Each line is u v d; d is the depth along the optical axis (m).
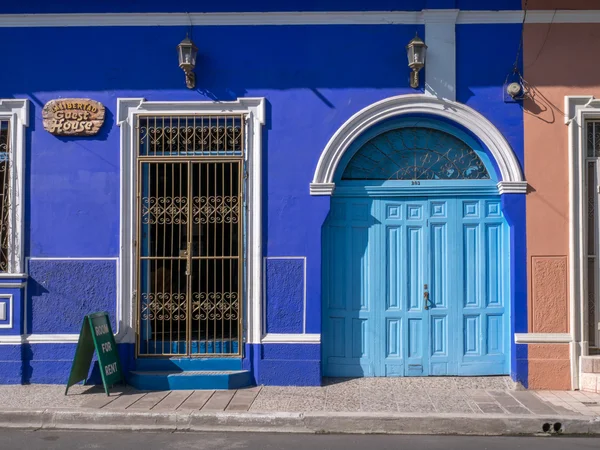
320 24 7.05
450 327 7.09
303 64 7.04
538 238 6.87
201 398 6.38
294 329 6.92
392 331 7.13
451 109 6.93
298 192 6.97
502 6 6.98
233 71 7.06
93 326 6.48
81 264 6.99
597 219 6.95
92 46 7.07
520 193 6.89
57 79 7.07
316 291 6.92
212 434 5.64
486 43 7.00
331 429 5.75
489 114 6.96
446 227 7.12
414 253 7.14
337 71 7.04
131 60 7.07
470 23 7.02
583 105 6.90
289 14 7.02
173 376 6.70
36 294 7.00
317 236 6.94
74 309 6.99
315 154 6.99
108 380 6.54
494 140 6.92
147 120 7.07
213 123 7.11
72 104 7.02
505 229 7.09
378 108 6.95
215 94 7.05
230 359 6.94
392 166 7.19
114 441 5.41
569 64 6.96
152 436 5.57
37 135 7.06
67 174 7.03
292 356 6.88
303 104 7.02
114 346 6.80
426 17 6.99
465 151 7.18
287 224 6.96
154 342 7.05
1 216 7.09
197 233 7.04
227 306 7.02
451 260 7.10
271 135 7.02
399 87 7.01
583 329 6.80
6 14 7.04
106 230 7.01
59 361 6.94
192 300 7.02
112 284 6.99
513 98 6.93
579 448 5.26
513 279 6.88
